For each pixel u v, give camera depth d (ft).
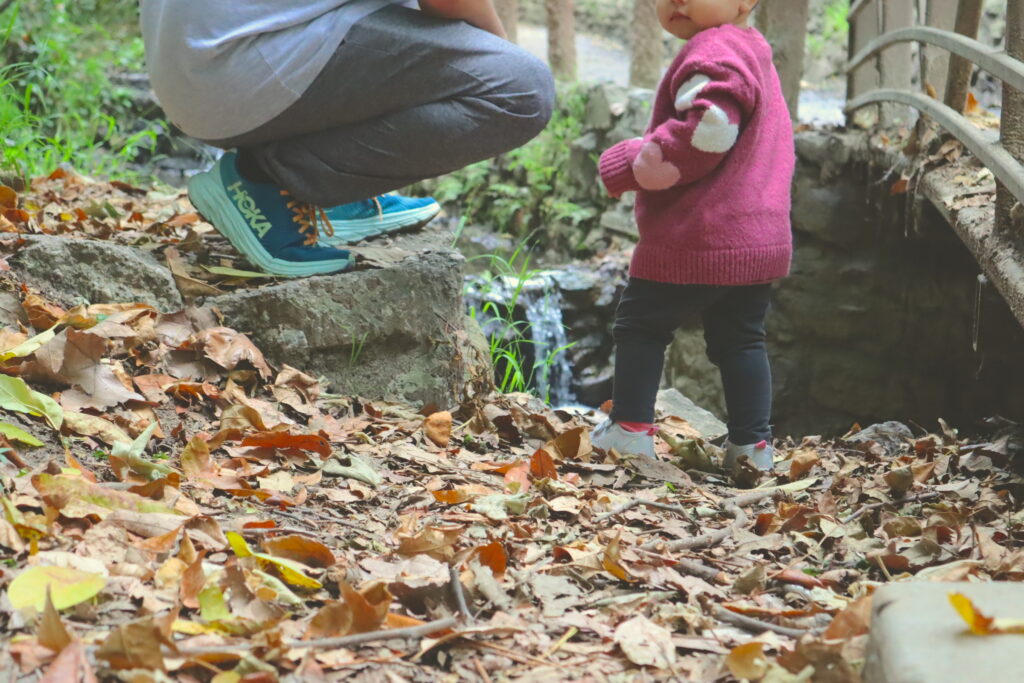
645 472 8.82
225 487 6.67
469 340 10.36
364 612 4.91
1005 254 9.37
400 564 5.75
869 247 19.36
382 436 8.53
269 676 4.33
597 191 25.14
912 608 4.14
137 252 9.40
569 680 4.77
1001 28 31.63
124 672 4.23
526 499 7.28
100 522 5.65
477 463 8.18
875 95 17.07
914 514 7.72
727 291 9.43
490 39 8.93
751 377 9.49
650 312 9.28
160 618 4.56
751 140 8.97
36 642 4.39
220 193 9.30
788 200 9.29
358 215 10.50
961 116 12.19
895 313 19.27
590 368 22.53
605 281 22.65
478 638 5.06
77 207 12.32
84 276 8.86
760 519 7.27
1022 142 9.68
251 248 9.37
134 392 7.82
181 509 6.15
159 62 8.68
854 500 8.00
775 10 19.88
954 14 15.84
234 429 7.73
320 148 8.96
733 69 8.62
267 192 9.34
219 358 8.61
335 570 5.57
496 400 10.48
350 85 8.59
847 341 19.81
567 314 22.49
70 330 7.74
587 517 7.17
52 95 25.86
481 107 8.87
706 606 5.56
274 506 6.63
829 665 4.49
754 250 8.93
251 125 8.75
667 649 5.01
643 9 25.61
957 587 4.34
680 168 8.67
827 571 6.40
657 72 26.16
